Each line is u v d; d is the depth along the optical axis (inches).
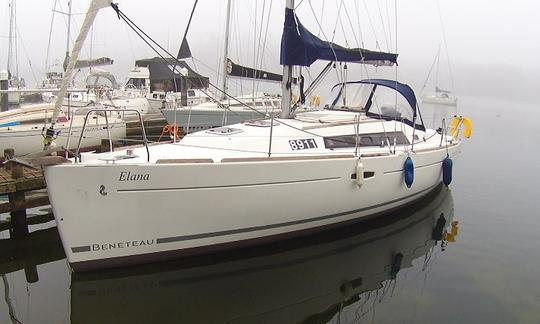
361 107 320.5
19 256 230.1
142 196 173.5
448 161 324.5
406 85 314.8
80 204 166.7
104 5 167.6
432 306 188.5
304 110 305.9
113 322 168.1
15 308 175.3
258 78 435.2
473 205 353.4
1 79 442.9
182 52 467.5
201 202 184.4
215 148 213.8
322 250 238.8
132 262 183.5
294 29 250.1
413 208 313.7
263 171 194.5
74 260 173.3
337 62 288.8
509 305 190.2
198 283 198.8
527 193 400.8
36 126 382.9
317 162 211.3
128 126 506.3
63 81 168.1
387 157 247.9
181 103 533.0
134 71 716.7
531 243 269.3
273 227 210.5
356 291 200.8
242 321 173.8
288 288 199.9
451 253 248.8
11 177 249.4
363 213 251.6
